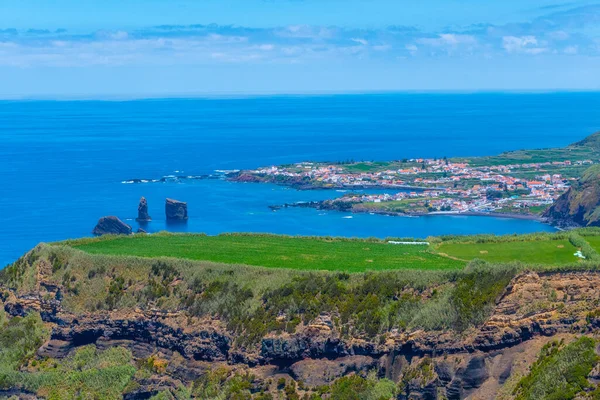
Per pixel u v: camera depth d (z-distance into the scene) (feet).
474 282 227.20
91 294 260.21
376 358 222.07
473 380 211.82
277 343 226.17
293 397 218.38
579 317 214.90
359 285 236.63
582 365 199.21
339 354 224.74
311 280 241.14
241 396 220.43
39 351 258.37
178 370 237.66
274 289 240.32
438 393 213.05
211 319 240.12
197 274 254.47
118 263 266.77
